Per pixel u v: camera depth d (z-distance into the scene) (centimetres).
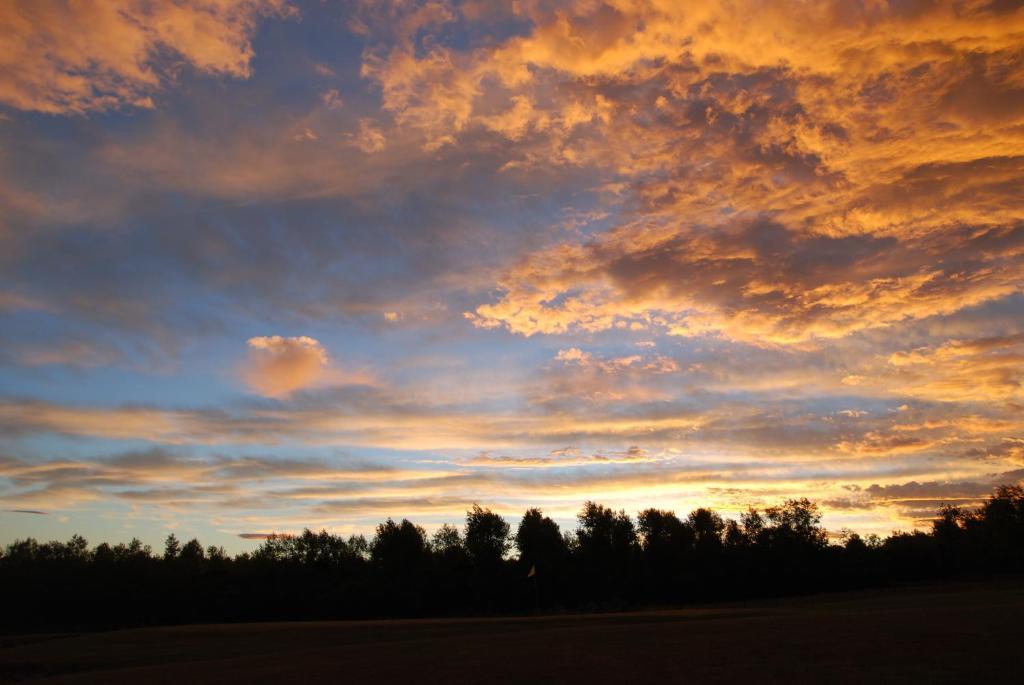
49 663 4438
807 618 3347
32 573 11400
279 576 11294
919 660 2006
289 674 2686
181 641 5159
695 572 10769
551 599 10756
